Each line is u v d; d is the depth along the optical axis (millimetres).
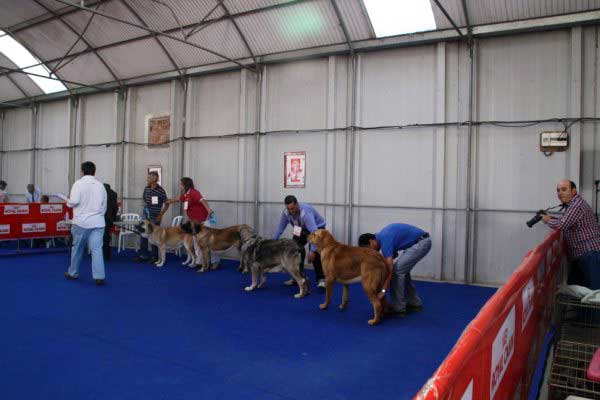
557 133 6164
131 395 2900
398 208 7344
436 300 5645
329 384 3104
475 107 6742
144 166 10656
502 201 6578
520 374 1957
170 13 8492
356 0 7023
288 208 5891
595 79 6020
